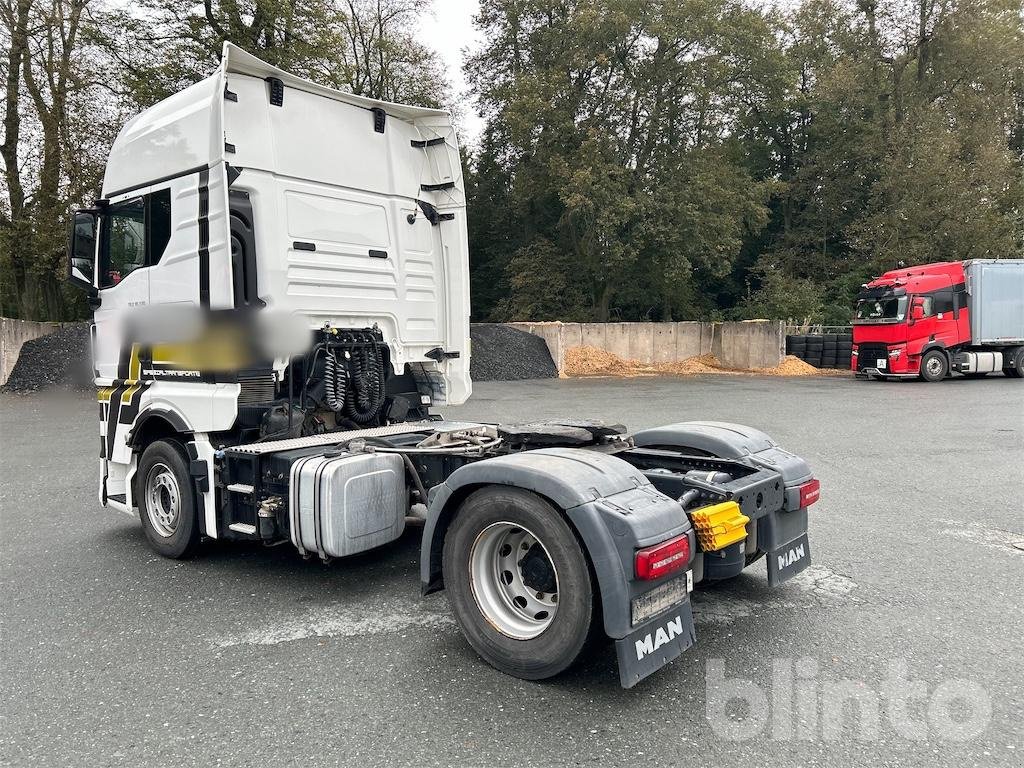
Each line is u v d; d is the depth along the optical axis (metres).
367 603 4.33
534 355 23.72
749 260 40.81
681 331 29.06
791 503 4.03
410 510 4.74
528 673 3.29
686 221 28.67
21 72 24.48
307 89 5.31
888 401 15.45
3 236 23.52
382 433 5.21
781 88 30.88
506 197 37.66
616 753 2.73
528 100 28.00
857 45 35.38
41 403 15.12
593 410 13.80
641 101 29.22
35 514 6.48
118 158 5.57
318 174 5.32
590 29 27.89
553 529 3.16
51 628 3.97
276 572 4.90
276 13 23.25
